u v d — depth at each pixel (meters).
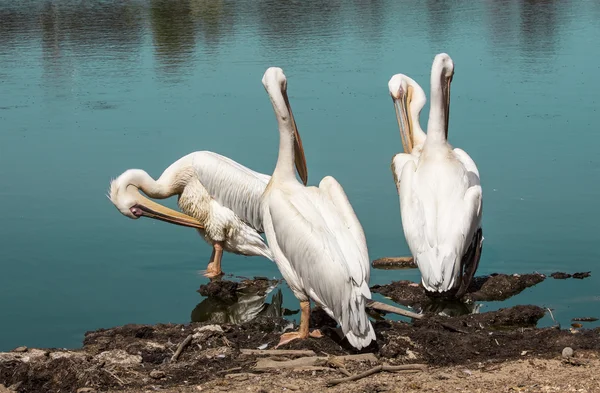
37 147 16.48
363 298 7.99
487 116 18.14
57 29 31.92
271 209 8.58
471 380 7.29
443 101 11.05
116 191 12.20
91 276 11.42
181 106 19.56
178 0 40.16
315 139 16.42
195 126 17.62
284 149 9.00
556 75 22.14
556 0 38.25
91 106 19.84
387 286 10.89
